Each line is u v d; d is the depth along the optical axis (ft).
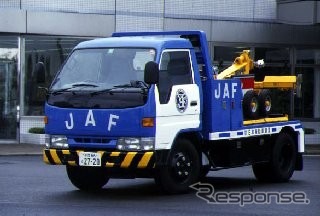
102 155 36.96
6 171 50.93
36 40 79.10
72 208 34.17
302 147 49.19
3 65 78.69
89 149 37.63
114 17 81.20
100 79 38.04
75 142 37.86
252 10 87.71
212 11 85.66
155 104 36.81
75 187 42.11
